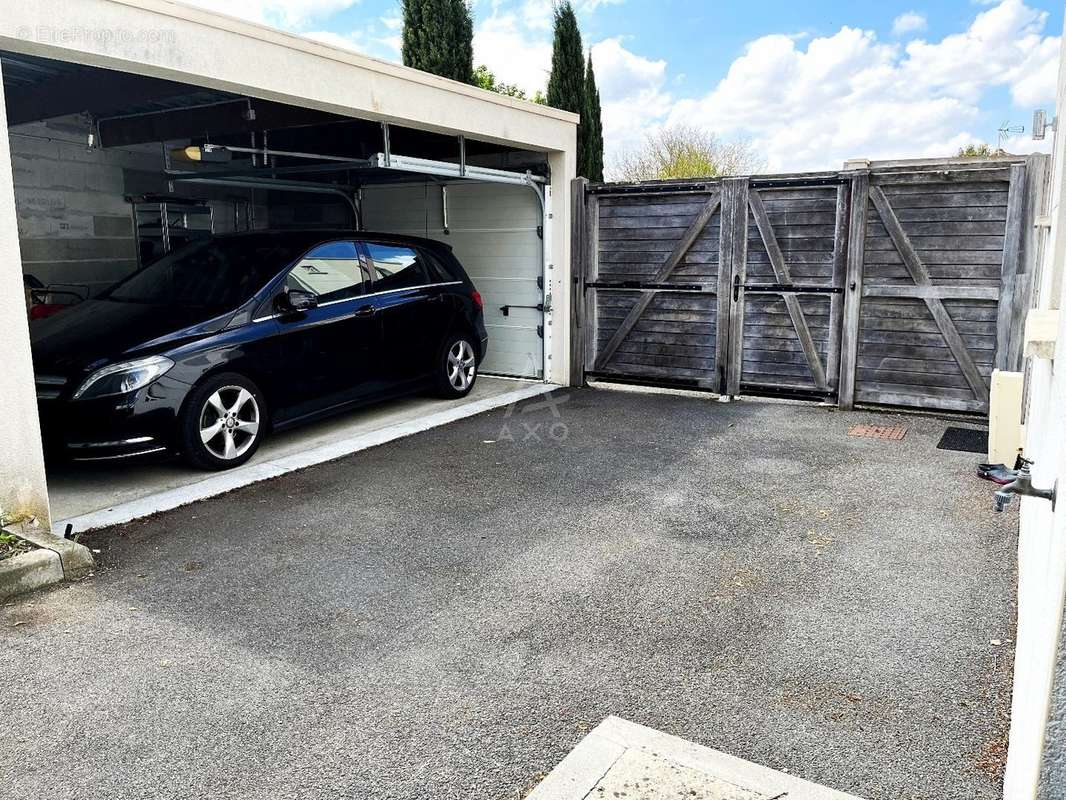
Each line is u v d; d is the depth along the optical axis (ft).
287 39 16.99
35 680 9.36
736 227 24.94
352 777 7.54
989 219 21.44
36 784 7.52
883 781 7.36
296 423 19.74
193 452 17.03
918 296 22.65
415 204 30.60
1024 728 5.15
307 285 19.80
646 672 9.38
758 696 8.83
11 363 12.60
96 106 19.62
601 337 27.96
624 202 26.78
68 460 15.98
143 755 7.93
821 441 20.34
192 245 21.33
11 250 12.38
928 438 20.57
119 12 13.89
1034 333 6.70
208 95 19.71
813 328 24.39
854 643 10.01
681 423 22.45
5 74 19.17
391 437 20.94
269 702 8.84
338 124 24.03
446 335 24.56
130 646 10.17
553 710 8.61
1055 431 4.68
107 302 19.48
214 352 17.29
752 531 14.08
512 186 28.14
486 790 7.32
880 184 22.62
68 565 12.23
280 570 12.59
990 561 12.59
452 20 46.62
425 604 11.32
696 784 7.10
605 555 13.06
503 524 14.58
